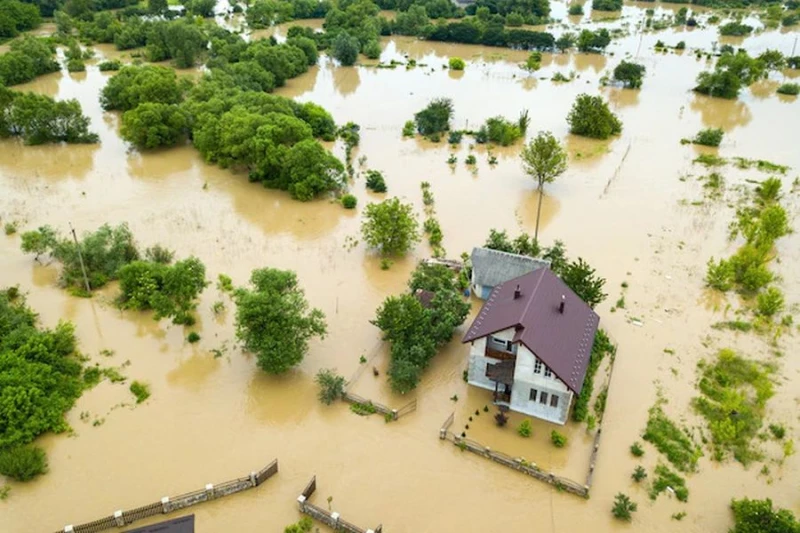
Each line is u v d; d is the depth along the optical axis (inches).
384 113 4042.8
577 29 6279.5
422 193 2977.4
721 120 3973.9
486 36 5679.1
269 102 3454.7
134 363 1889.8
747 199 2908.5
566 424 1678.2
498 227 2677.2
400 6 6771.7
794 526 1311.5
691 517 1432.1
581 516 1437.0
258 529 1402.6
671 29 6348.4
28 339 1806.1
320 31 6013.8
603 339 1950.1
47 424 1620.3
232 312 2118.6
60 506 1444.4
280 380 1830.7
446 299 1975.9
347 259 2434.8
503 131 3555.6
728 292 2245.3
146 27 5605.3
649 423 1678.2
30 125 3452.3
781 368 1886.1
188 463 1557.6
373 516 1430.9
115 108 4092.0
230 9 7121.1
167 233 2596.0
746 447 1610.5
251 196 2945.4
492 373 1680.6
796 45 5718.5
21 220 2672.2
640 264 2402.8
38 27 6043.3
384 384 1815.9
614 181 3115.2
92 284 2236.7
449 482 1520.7
